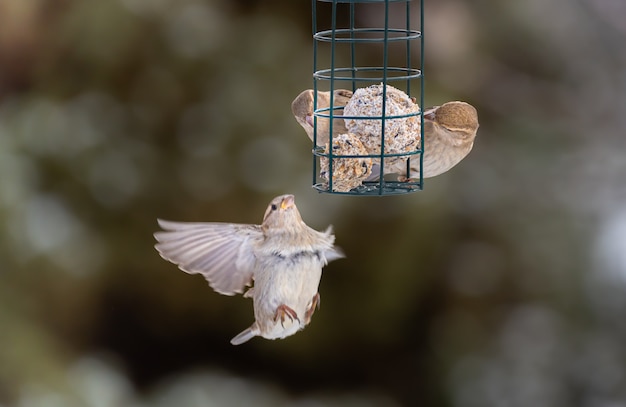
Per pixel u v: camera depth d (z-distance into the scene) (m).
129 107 13.88
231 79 13.82
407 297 14.13
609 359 14.00
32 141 13.48
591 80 15.92
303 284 7.37
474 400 13.91
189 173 13.64
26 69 14.00
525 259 14.26
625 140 15.44
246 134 13.64
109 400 12.43
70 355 12.97
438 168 8.63
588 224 14.41
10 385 12.09
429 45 14.59
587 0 15.98
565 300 14.23
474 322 14.21
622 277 14.12
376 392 14.13
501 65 15.50
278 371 14.25
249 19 14.16
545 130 15.12
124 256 13.57
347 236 13.71
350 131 7.75
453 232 14.20
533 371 13.95
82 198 13.48
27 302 12.83
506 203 14.41
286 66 13.91
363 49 14.13
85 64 13.93
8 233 12.84
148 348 13.98
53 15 13.98
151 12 13.93
